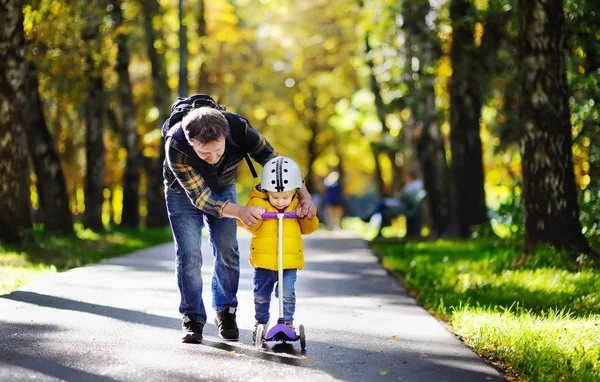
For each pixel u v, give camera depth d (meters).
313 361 7.84
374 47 31.30
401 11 26.09
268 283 8.55
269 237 8.41
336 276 14.75
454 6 22.11
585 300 10.70
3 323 9.51
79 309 10.52
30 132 22.55
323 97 55.62
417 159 28.58
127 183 32.06
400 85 29.94
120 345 8.42
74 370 7.38
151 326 9.45
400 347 8.48
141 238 25.81
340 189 48.72
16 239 17.44
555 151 14.05
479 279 12.84
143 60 33.22
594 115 16.33
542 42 14.03
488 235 20.97
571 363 7.41
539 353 7.68
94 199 27.27
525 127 14.21
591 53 16.50
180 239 8.58
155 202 34.84
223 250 8.63
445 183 27.52
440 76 27.23
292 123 57.25
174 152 8.00
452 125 23.34
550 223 14.02
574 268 13.34
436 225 27.75
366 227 52.50
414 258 16.80
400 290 12.81
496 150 24.75
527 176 14.22
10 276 13.65
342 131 55.06
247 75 48.44
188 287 8.61
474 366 7.66
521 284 12.21
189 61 36.56
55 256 17.34
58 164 22.83
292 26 48.56
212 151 7.76
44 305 10.77
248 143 8.38
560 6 14.11
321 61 51.88
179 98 8.48
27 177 17.75
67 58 22.84
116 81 29.45
